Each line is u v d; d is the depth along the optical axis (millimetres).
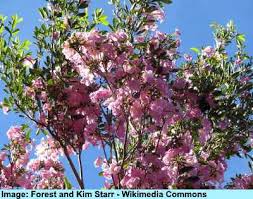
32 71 1937
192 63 2328
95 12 2055
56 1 2020
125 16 2059
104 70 1865
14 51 1966
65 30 2016
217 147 2168
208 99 2027
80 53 1856
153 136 1981
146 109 1853
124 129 1946
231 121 2186
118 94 1857
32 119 1947
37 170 2121
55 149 2094
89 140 1945
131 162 1869
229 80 2293
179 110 1959
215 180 1970
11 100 1932
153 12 2061
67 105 1967
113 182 1862
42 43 1997
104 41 1853
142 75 1857
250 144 2248
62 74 1977
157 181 1809
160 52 1938
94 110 1956
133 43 1949
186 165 1865
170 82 2018
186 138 1968
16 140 2092
